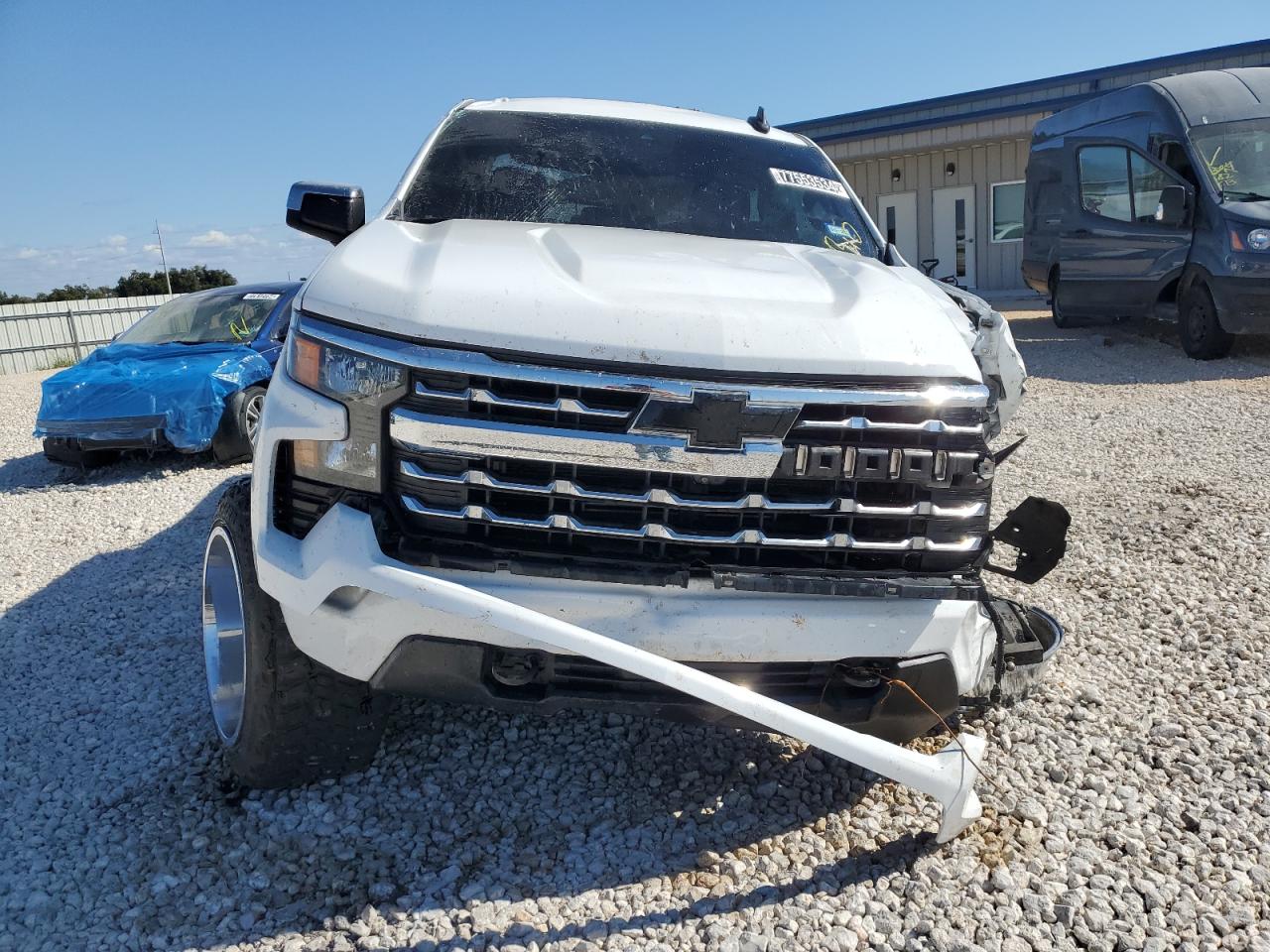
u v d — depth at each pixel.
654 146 3.92
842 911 2.37
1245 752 3.12
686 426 2.28
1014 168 19.78
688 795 2.90
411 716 3.35
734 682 2.46
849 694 2.54
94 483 7.87
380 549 2.31
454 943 2.26
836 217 3.84
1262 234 9.86
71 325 23.62
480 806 2.82
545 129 3.93
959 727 3.26
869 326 2.45
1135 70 18.19
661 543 2.36
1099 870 2.54
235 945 2.27
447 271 2.49
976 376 2.46
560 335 2.29
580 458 2.29
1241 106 10.77
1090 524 5.54
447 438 2.29
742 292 2.55
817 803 2.86
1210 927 2.32
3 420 12.27
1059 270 12.95
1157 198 11.04
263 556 2.45
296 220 3.54
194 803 2.84
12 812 2.85
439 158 3.69
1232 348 11.43
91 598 4.84
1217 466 6.64
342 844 2.63
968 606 2.53
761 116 4.39
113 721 3.44
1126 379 10.22
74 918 2.37
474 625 2.32
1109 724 3.34
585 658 2.40
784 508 2.35
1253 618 4.18
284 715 2.59
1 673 3.91
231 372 8.00
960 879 2.50
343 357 2.37
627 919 2.35
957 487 2.42
